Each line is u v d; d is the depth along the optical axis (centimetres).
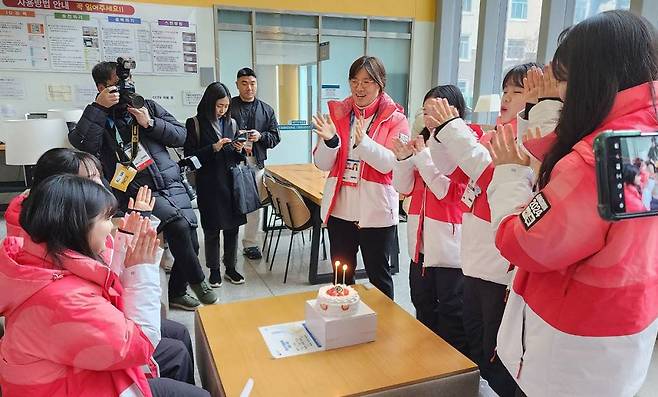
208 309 204
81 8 525
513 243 102
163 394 147
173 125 283
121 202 265
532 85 146
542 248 95
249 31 593
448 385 154
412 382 150
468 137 168
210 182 321
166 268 340
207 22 571
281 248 433
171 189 282
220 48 588
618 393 100
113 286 131
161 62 564
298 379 151
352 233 251
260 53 604
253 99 401
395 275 370
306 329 185
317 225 345
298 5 602
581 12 430
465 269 186
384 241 241
